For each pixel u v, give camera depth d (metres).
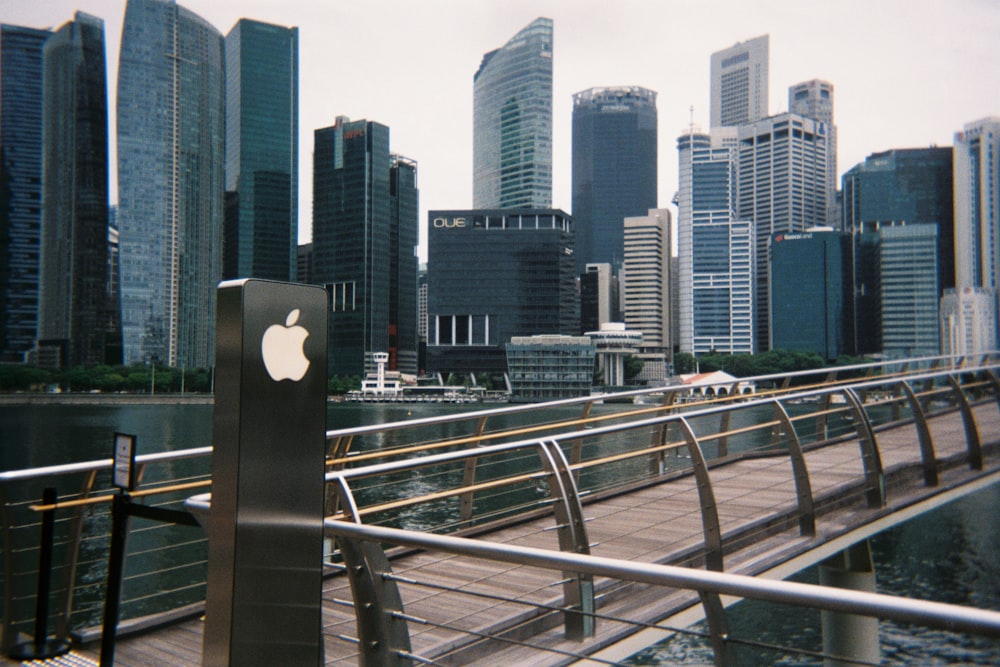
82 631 4.90
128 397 196.75
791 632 21.50
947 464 10.25
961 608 1.98
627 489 9.84
